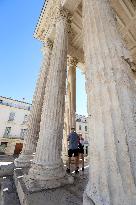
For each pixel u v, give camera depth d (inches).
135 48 420.2
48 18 403.2
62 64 239.3
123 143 70.1
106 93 85.4
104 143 75.4
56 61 238.4
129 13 329.4
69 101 413.4
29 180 160.2
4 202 143.4
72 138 247.4
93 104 90.4
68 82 435.2
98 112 85.3
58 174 167.3
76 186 163.3
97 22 118.6
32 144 299.3
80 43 426.9
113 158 69.7
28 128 317.7
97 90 90.9
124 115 75.9
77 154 239.6
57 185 159.0
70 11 302.7
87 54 112.7
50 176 161.0
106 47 100.0
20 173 216.4
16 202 144.1
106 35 106.2
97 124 83.2
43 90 343.0
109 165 70.0
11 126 1459.2
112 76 87.5
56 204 117.7
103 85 88.9
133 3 322.3
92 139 83.7
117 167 67.1
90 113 91.4
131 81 88.0
